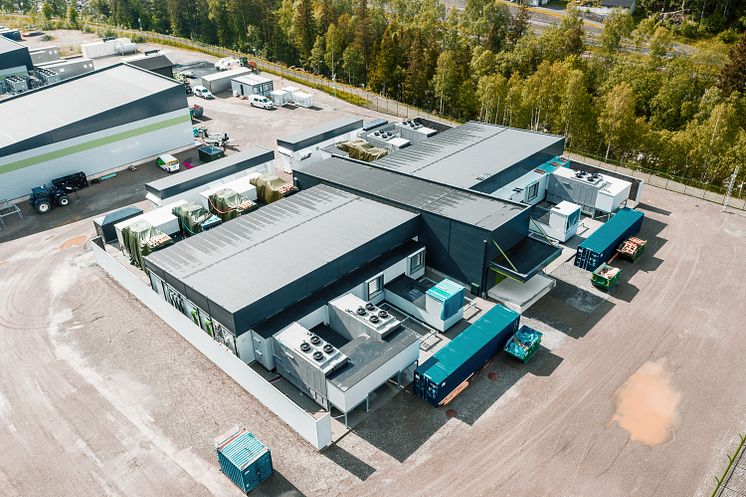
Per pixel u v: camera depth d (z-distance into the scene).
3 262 48.44
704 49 91.12
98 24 157.12
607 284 42.00
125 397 34.00
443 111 87.88
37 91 70.94
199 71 103.06
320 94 94.06
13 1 188.12
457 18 115.38
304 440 30.78
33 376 35.91
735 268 45.22
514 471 28.66
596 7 125.75
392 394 33.81
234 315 33.09
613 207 51.22
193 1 136.50
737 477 28.06
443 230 42.09
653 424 31.23
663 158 65.69
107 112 62.59
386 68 93.50
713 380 34.12
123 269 43.47
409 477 28.47
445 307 37.44
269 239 41.31
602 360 35.91
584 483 27.97
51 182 60.41
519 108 73.06
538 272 43.59
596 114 68.50
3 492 28.41
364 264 40.81
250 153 60.09
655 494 27.36
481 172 49.75
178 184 52.56
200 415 32.59
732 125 61.09
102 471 29.41
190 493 28.09
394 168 51.75
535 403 32.78
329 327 37.94
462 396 33.47
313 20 110.81
